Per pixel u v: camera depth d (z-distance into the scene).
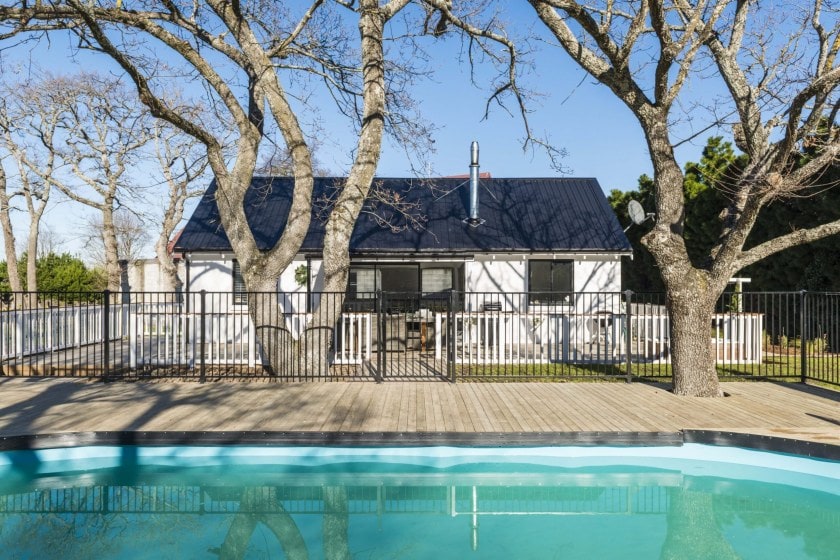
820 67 8.73
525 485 6.76
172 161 22.08
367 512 6.02
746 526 5.54
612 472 6.88
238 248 10.95
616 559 4.73
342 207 10.73
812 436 6.62
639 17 8.38
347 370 11.41
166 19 10.59
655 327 14.30
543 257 17.20
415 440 6.81
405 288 17.98
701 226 19.70
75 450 6.79
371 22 10.66
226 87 11.00
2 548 5.02
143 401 8.48
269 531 5.46
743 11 9.39
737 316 12.66
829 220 14.52
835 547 5.02
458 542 5.14
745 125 9.36
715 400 8.66
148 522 5.70
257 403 8.38
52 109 21.02
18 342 12.73
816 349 13.97
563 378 10.57
